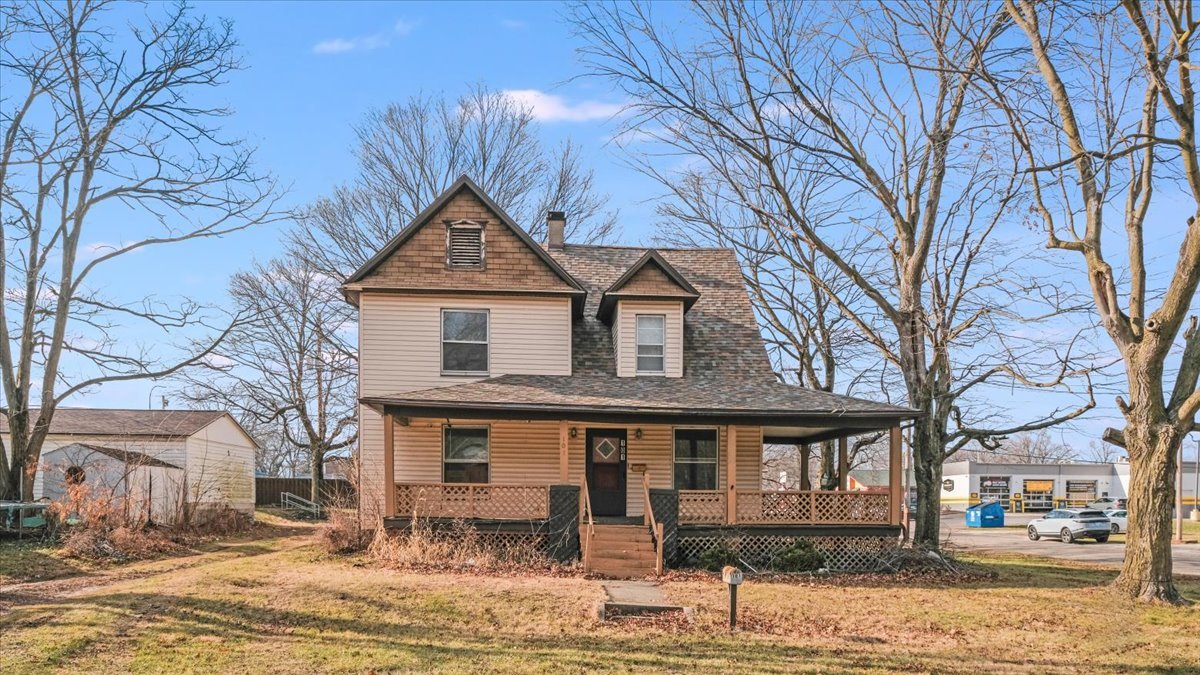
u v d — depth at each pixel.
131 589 14.08
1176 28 13.20
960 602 14.71
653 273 22.36
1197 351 15.30
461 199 22.16
